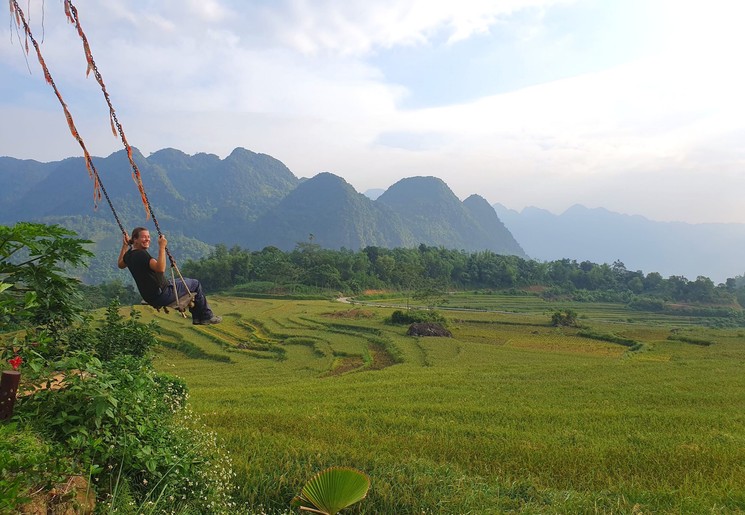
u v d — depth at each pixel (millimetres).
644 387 27250
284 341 54875
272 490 7746
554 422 17562
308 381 32344
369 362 43844
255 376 37719
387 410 18969
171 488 6098
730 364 38219
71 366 5883
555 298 135000
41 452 4676
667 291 140625
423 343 52344
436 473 9133
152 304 5844
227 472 7762
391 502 7766
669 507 8758
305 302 97500
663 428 16969
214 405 19172
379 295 119750
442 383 28375
